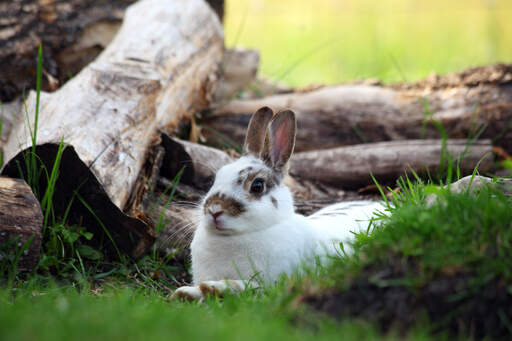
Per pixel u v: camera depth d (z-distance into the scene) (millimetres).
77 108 9688
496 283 5852
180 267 9664
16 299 6691
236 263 7875
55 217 8984
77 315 5555
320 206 11086
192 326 5352
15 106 11969
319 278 6676
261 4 29844
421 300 5930
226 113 13367
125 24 13156
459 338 5695
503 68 12930
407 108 12961
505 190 7164
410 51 24000
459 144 12156
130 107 10156
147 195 10008
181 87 12250
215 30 14477
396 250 6316
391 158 12023
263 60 22719
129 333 5070
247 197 7828
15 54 12516
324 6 30609
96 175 8633
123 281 8703
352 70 21359
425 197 7520
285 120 8375
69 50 13484
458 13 29688
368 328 5789
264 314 6156
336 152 12406
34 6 13156
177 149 10516
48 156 8594
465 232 6242
